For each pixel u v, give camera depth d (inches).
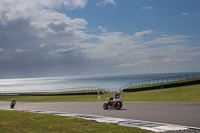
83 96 1796.3
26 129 366.9
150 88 1605.6
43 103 1219.2
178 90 1195.9
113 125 376.2
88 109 711.7
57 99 1647.4
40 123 436.8
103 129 344.8
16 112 682.8
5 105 1251.2
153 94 1169.4
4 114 639.8
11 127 394.6
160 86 1551.4
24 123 444.1
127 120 433.7
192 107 584.7
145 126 363.9
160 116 468.1
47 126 396.5
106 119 460.1
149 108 625.3
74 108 777.6
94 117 498.3
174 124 374.9
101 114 559.2
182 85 1464.1
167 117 449.7
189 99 793.6
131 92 1664.6
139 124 384.8
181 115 464.1
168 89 1366.9
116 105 649.6
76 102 1114.1
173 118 433.7
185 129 327.3
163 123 382.6
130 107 687.7
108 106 677.3
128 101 921.5
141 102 835.4
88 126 378.0
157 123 385.4
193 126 351.9
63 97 1886.1
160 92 1227.2
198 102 691.4
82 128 360.5
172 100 812.6
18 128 380.8
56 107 869.8
